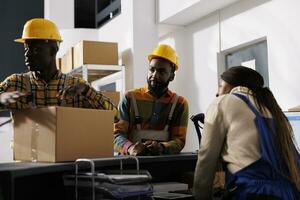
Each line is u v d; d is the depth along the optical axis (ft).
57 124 4.66
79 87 5.60
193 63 14.07
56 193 5.08
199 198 5.15
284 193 4.44
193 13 12.96
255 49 11.44
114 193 4.19
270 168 4.56
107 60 14.51
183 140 7.22
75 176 4.50
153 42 14.40
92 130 5.06
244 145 4.71
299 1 9.49
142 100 7.49
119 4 16.88
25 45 5.58
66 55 16.33
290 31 9.77
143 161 5.35
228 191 4.76
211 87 13.07
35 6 18.84
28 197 4.70
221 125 4.97
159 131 7.38
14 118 5.21
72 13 19.43
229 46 12.13
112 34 16.37
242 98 4.94
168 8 13.47
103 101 5.88
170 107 7.47
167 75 7.57
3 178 3.75
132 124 7.43
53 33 5.61
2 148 13.60
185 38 14.55
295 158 4.74
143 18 14.32
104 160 4.75
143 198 4.51
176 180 6.67
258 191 4.44
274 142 4.67
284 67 9.95
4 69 17.88
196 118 7.10
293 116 6.98
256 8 10.97
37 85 5.78
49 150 4.70
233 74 5.27
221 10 12.51
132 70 14.24
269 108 4.93
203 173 5.07
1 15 18.11
